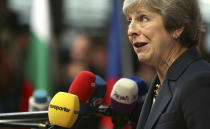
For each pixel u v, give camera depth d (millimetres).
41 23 6176
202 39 4777
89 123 5062
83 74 2463
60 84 6191
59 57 6270
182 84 2098
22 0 6594
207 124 1935
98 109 2523
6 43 6160
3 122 2455
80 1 6887
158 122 2123
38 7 6191
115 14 5984
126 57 5855
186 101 2023
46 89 6074
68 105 2205
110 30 6047
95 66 6262
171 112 2078
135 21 2266
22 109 5691
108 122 5633
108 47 6160
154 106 2207
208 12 6520
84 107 2455
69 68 6230
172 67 2236
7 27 6266
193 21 2227
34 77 6086
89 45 6363
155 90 2480
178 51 2262
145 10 2205
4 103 5516
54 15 6641
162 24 2189
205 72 2061
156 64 2305
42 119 2471
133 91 2438
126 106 2439
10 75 5633
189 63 2195
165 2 2168
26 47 6277
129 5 2244
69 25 6758
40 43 6152
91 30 6816
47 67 6137
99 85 2549
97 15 6949
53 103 2238
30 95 5863
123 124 2504
